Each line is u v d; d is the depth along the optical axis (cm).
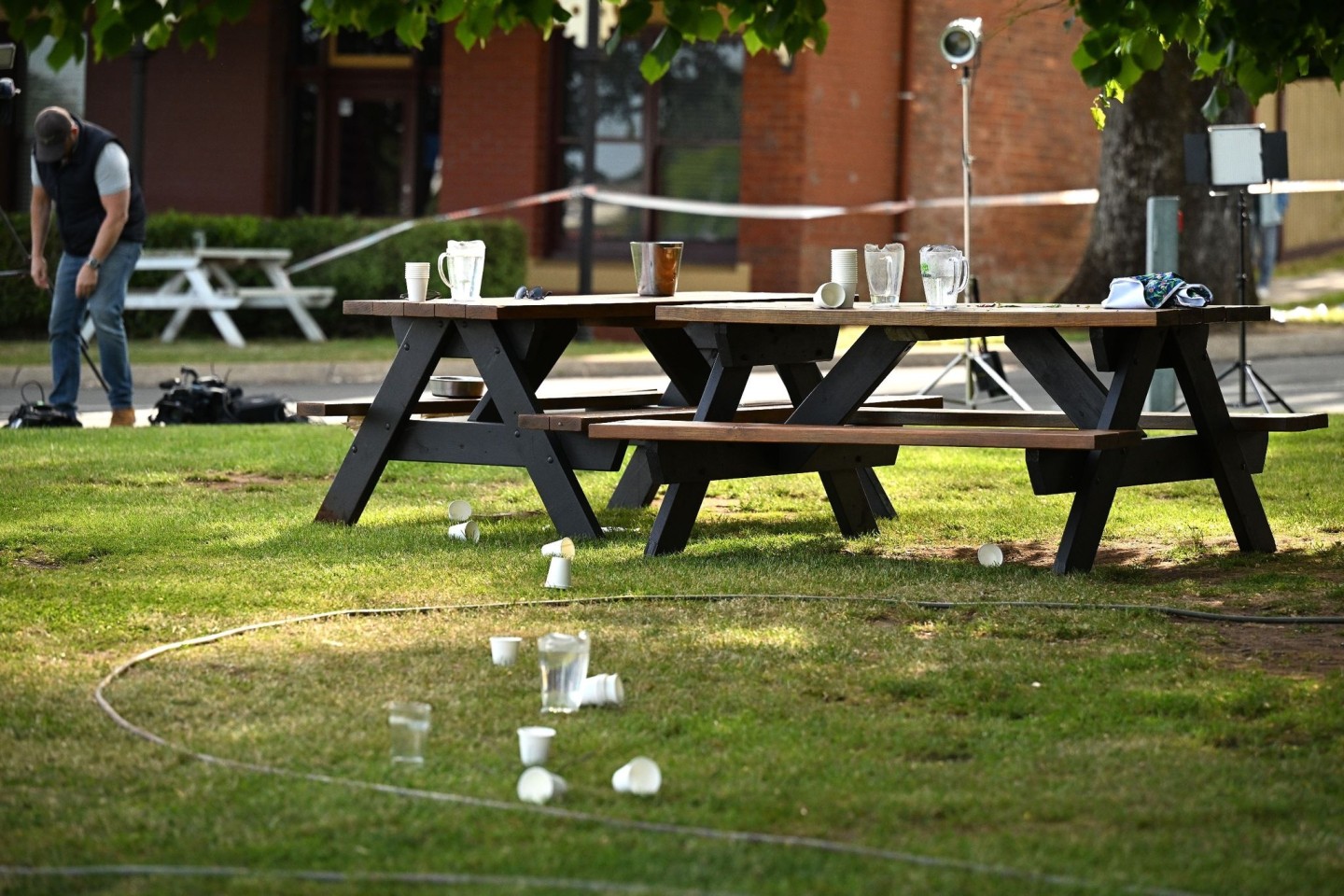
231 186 4878
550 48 4603
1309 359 3747
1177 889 677
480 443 1524
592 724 901
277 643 1083
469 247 1553
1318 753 865
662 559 1385
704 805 772
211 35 1248
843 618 1162
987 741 880
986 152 4612
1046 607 1202
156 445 2075
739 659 1043
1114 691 977
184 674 999
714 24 1466
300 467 1912
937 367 3694
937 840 730
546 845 718
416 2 1454
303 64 4900
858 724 906
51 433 2197
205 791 786
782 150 4356
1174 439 1413
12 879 679
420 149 4872
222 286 4206
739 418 1575
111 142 2391
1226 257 4269
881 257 1420
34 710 916
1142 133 4225
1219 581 1325
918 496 1775
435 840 725
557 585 1266
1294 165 6450
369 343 4222
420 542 1462
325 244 4312
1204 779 818
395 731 832
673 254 1698
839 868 692
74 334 2436
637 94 4553
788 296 1738
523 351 1514
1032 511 1680
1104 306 1351
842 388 1420
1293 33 1409
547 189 4625
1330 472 1903
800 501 1764
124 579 1286
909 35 4469
